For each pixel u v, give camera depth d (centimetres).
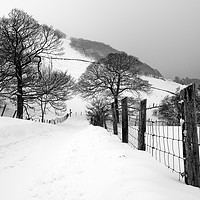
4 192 611
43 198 556
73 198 522
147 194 389
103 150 759
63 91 3656
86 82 4422
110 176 539
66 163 768
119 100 4156
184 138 500
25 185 645
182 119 508
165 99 5144
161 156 819
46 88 3431
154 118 4778
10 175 736
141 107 830
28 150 1080
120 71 4338
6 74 3225
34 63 3569
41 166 809
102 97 4681
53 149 1086
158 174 512
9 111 4659
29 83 3291
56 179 650
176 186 455
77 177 627
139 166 549
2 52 3164
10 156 968
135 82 4438
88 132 1256
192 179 484
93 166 666
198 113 2403
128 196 409
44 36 3522
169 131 1358
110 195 449
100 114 2236
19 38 3294
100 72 4378
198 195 424
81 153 834
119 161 603
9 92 3575
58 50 3788
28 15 3334
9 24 3209
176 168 665
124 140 980
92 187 541
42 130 1769
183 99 503
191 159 488
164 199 368
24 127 1689
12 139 1343
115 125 1305
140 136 827
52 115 5262
